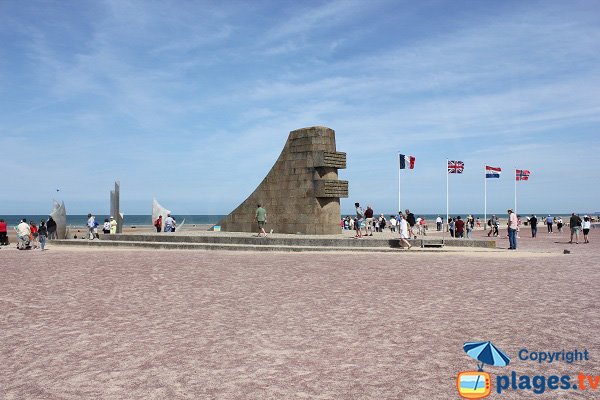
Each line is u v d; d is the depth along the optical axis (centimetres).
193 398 528
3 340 773
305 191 2958
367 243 2492
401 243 2455
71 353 700
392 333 793
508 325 835
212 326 855
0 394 547
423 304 1034
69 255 2420
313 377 591
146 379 589
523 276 1473
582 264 1808
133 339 772
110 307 1034
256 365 639
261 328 837
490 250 2397
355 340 754
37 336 796
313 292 1202
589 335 768
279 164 3080
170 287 1302
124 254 2423
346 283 1348
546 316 902
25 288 1309
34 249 2970
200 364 644
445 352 687
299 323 871
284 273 1584
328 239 2511
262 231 2970
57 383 579
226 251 2533
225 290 1245
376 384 566
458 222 3375
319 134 2916
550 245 3042
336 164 2959
